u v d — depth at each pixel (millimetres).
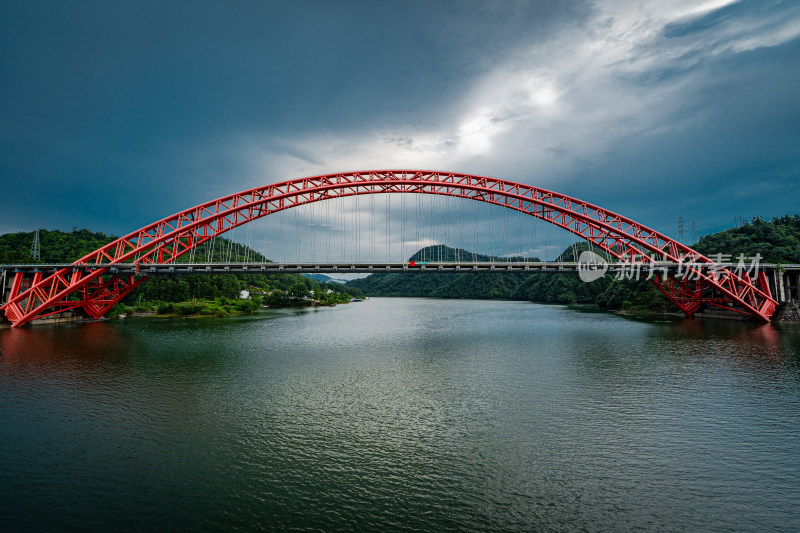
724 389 28438
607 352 43281
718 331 58156
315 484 15984
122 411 24312
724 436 20469
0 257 86062
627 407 24828
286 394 27891
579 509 14305
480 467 17344
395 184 63812
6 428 21609
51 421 22625
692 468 17250
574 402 25844
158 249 63062
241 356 41844
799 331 56375
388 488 15695
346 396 27406
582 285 151375
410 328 68938
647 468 17250
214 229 62469
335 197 63406
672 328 63031
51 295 61094
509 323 76375
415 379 31984
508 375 33156
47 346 46500
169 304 96312
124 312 89250
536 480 16281
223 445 19531
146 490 15547
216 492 15406
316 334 60406
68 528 13203
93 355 41656
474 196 65750
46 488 15664
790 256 80188
